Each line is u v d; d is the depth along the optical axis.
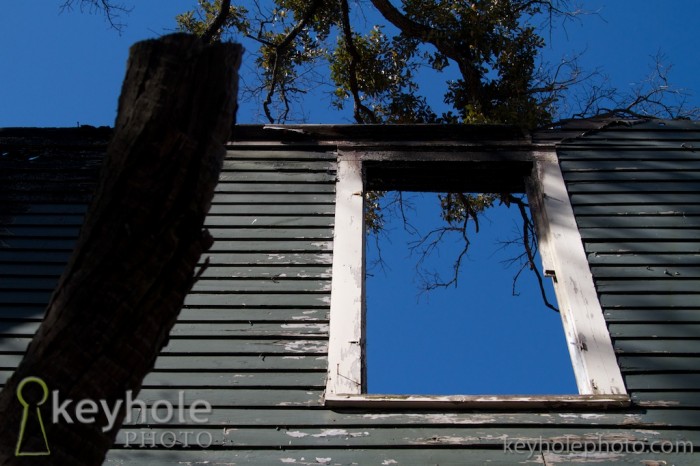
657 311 4.99
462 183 6.41
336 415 4.40
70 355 2.17
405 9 11.61
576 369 4.78
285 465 4.13
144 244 2.28
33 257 5.48
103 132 6.60
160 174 2.35
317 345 4.82
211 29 11.10
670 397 4.46
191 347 4.79
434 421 4.35
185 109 2.45
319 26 12.61
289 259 5.39
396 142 6.38
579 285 5.14
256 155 6.29
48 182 6.13
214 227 5.64
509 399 4.41
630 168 6.14
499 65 11.25
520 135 6.41
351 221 5.67
